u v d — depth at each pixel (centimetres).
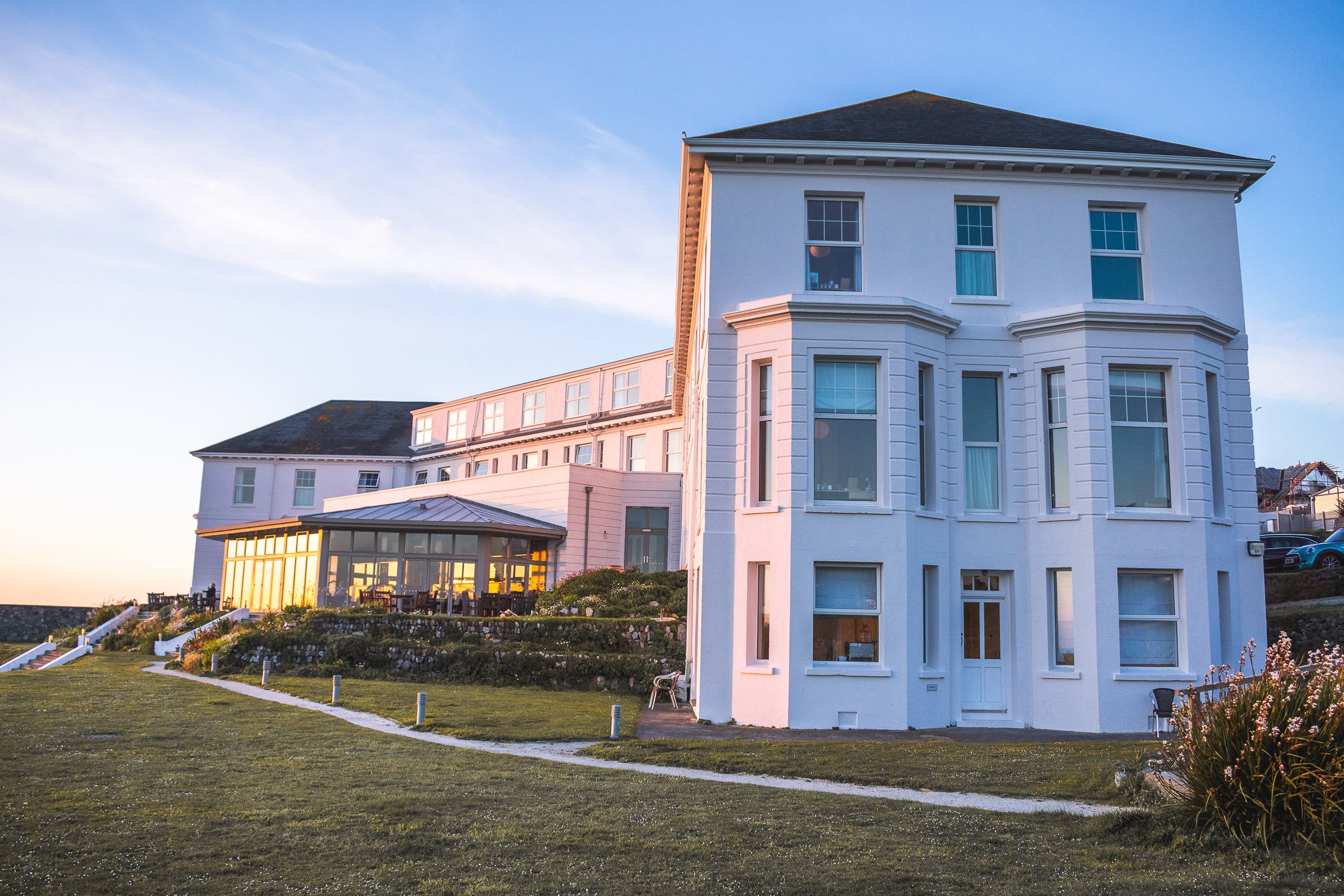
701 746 1440
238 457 5394
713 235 1880
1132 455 1814
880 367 1789
